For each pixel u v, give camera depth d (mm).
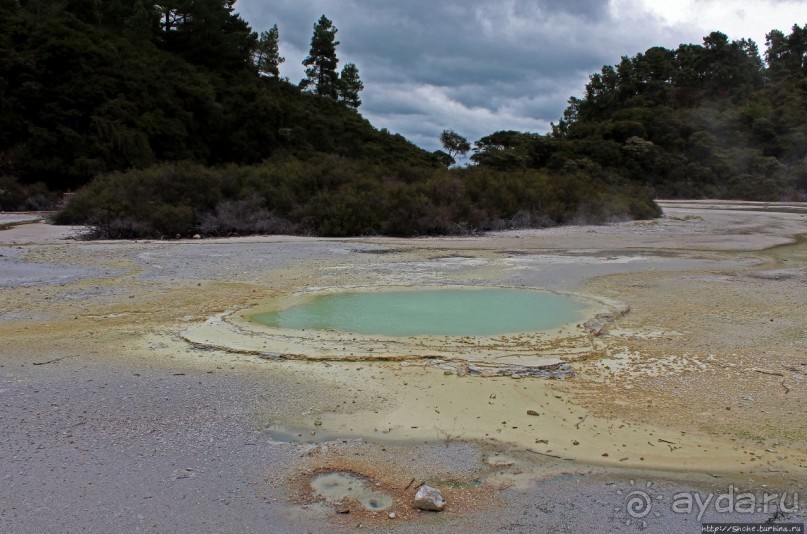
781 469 4336
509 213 26281
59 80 39562
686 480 4191
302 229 22188
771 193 56250
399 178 28609
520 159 57188
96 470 4207
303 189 24688
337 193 23609
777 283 11680
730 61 90625
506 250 16875
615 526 3611
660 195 58594
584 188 30641
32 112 38406
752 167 62469
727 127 68625
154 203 21703
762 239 20578
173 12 61031
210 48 60094
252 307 9391
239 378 6180
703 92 85875
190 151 45531
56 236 19938
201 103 49219
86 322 8445
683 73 88250
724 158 62781
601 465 4402
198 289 10758
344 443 4730
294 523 3609
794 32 98500
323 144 55469
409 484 4113
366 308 9406
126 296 10117
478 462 4441
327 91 76375
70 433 4805
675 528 3598
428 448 4660
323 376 6262
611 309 9258
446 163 71062
